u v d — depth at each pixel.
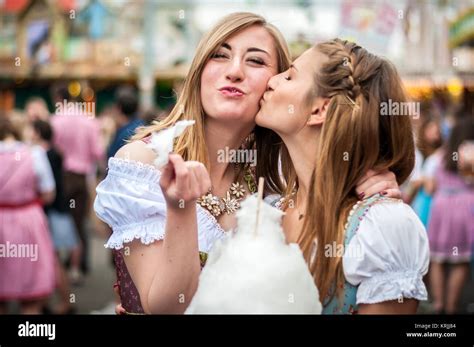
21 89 15.34
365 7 8.82
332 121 1.66
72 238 5.58
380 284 1.57
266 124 1.76
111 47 14.32
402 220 1.60
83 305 5.36
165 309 1.53
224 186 1.89
